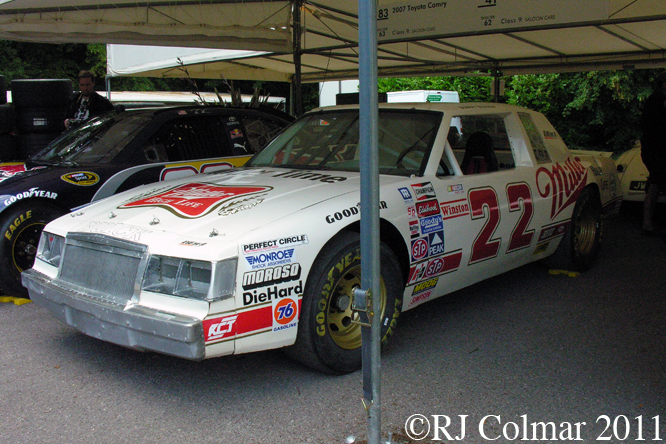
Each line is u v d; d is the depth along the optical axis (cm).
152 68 1118
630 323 432
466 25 681
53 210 482
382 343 355
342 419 294
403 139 418
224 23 754
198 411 303
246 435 280
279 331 300
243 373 347
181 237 296
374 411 239
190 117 589
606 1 594
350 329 344
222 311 278
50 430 284
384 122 437
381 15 746
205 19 739
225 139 609
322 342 321
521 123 495
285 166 449
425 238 371
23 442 273
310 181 382
